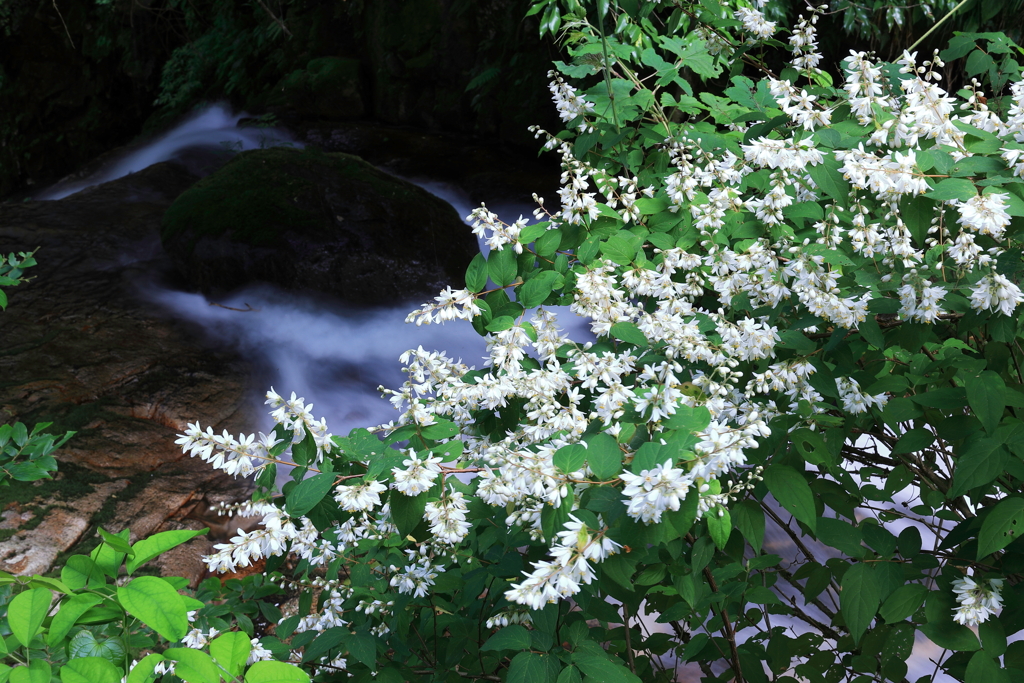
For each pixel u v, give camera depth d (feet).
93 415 14.88
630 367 5.04
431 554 6.18
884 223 5.41
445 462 4.96
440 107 33.27
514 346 4.94
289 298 20.12
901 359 5.59
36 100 43.29
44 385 15.66
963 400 4.57
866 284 4.94
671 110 8.56
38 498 11.94
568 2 7.53
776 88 5.40
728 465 4.09
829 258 4.76
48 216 24.54
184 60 40.47
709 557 4.52
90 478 12.72
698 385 5.00
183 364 17.42
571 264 5.66
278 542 4.28
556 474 4.14
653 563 4.90
